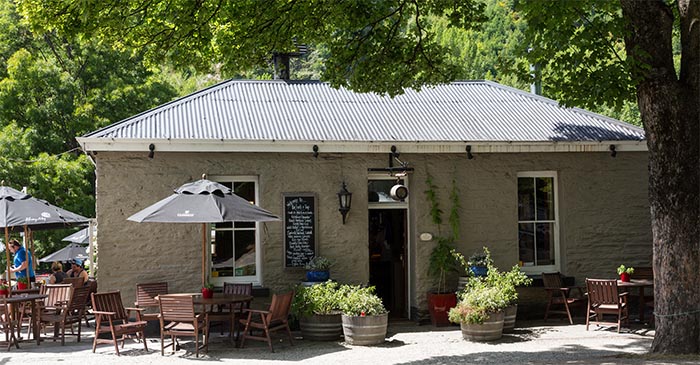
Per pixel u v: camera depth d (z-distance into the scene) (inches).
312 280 568.7
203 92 642.2
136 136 545.0
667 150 422.6
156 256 564.1
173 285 565.6
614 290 544.4
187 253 569.0
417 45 554.3
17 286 650.2
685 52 426.3
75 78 1194.6
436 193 605.6
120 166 560.7
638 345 487.8
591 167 632.4
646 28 427.2
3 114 1102.4
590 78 467.5
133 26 495.8
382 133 588.4
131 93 1167.6
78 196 1027.9
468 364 425.1
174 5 484.4
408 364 430.6
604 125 644.1
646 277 615.8
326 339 527.8
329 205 589.6
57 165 1013.2
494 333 518.6
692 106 421.7
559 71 493.0
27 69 1110.4
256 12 507.8
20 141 1039.6
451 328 578.2
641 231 636.7
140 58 1237.7
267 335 490.9
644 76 424.2
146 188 563.2
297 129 583.2
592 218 631.2
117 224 559.5
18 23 1226.6
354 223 592.4
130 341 535.8
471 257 594.2
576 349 476.4
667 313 423.5
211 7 490.3
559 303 610.5
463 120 629.3
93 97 1146.0
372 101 656.4
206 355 473.4
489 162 616.7
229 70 549.3
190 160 571.2
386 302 652.1
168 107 606.9
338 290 542.0
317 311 527.2
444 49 557.9
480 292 534.0
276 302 497.7
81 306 545.6
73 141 1128.2
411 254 614.2
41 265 1093.1
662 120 422.6
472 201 612.7
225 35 536.4
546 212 639.1
